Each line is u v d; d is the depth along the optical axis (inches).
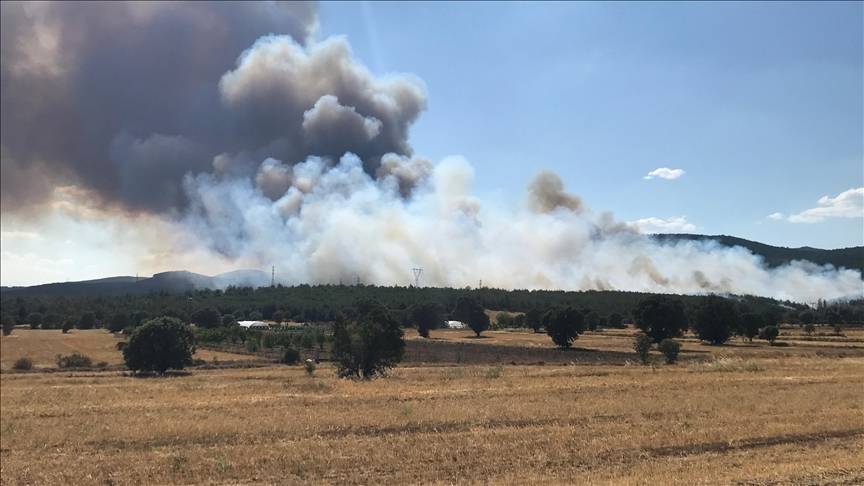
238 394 1547.7
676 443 828.6
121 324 5753.0
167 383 2016.5
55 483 714.2
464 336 5246.1
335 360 2139.5
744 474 639.1
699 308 4050.2
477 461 752.3
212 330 4611.2
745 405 1139.3
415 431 960.9
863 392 1307.8
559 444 830.5
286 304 7652.6
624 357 3038.9
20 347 4089.6
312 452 813.2
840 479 608.4
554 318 3666.3
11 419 1176.2
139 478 724.0
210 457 802.8
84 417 1177.4
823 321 6122.1
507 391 1432.1
